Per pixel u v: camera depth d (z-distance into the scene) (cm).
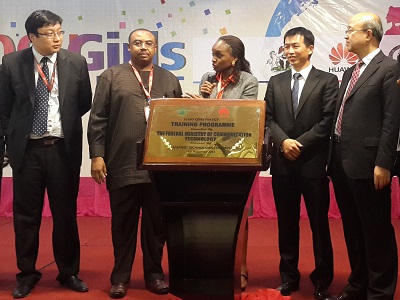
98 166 372
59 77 378
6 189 709
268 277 420
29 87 375
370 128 331
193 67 703
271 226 638
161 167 271
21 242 385
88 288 391
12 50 704
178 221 300
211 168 271
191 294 302
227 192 294
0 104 382
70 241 391
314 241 379
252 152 272
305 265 455
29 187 380
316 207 373
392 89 316
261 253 501
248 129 274
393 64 328
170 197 294
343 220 358
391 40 684
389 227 336
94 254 500
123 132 372
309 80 379
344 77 360
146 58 378
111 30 704
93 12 704
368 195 331
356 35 342
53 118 377
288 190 380
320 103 375
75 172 386
